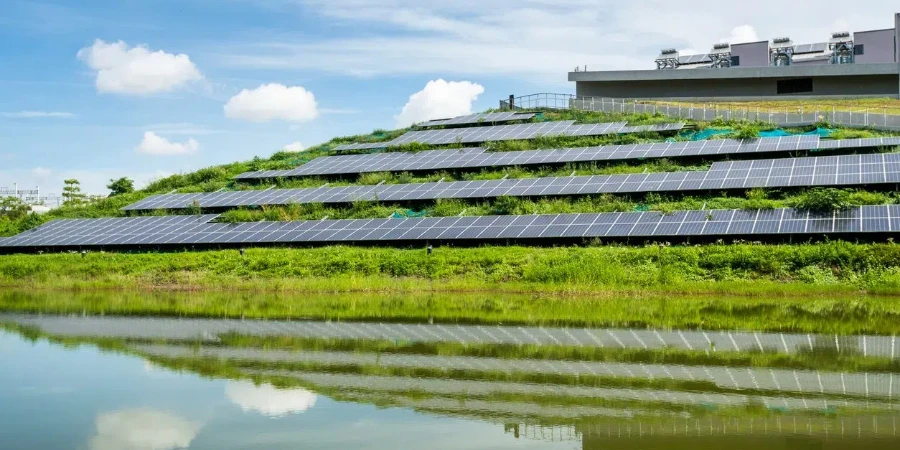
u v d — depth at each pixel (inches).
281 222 1834.4
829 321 937.5
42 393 622.2
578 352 759.1
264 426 522.9
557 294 1261.1
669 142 2060.8
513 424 521.3
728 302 1131.9
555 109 2915.8
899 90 2682.1
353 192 2037.4
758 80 2849.4
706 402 561.0
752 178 1679.4
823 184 1577.3
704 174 1750.7
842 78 2760.8
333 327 959.0
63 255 1820.9
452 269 1432.1
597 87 3026.6
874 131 2049.7
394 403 578.9
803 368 664.4
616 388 608.7
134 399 598.5
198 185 2501.2
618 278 1290.6
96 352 797.9
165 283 1547.7
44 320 1061.8
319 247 1683.1
